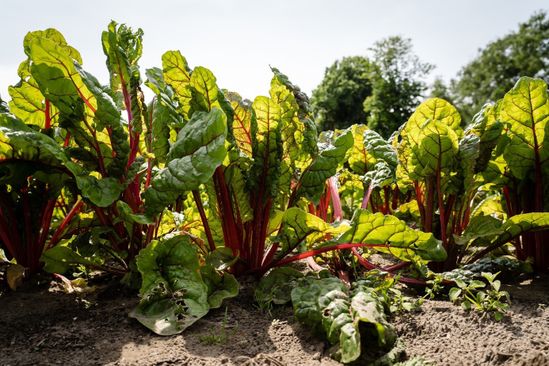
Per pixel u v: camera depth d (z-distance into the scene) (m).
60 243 2.72
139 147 2.85
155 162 2.45
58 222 2.85
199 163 1.97
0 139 2.05
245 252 2.51
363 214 2.19
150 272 2.11
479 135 2.59
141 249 2.28
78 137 2.33
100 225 2.56
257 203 2.46
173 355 1.71
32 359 1.71
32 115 2.68
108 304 2.24
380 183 2.96
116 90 2.52
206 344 1.81
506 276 2.57
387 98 31.14
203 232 2.91
